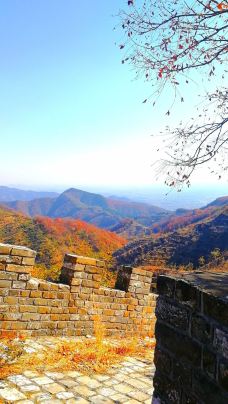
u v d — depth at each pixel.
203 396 1.93
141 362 5.73
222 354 1.82
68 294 6.43
